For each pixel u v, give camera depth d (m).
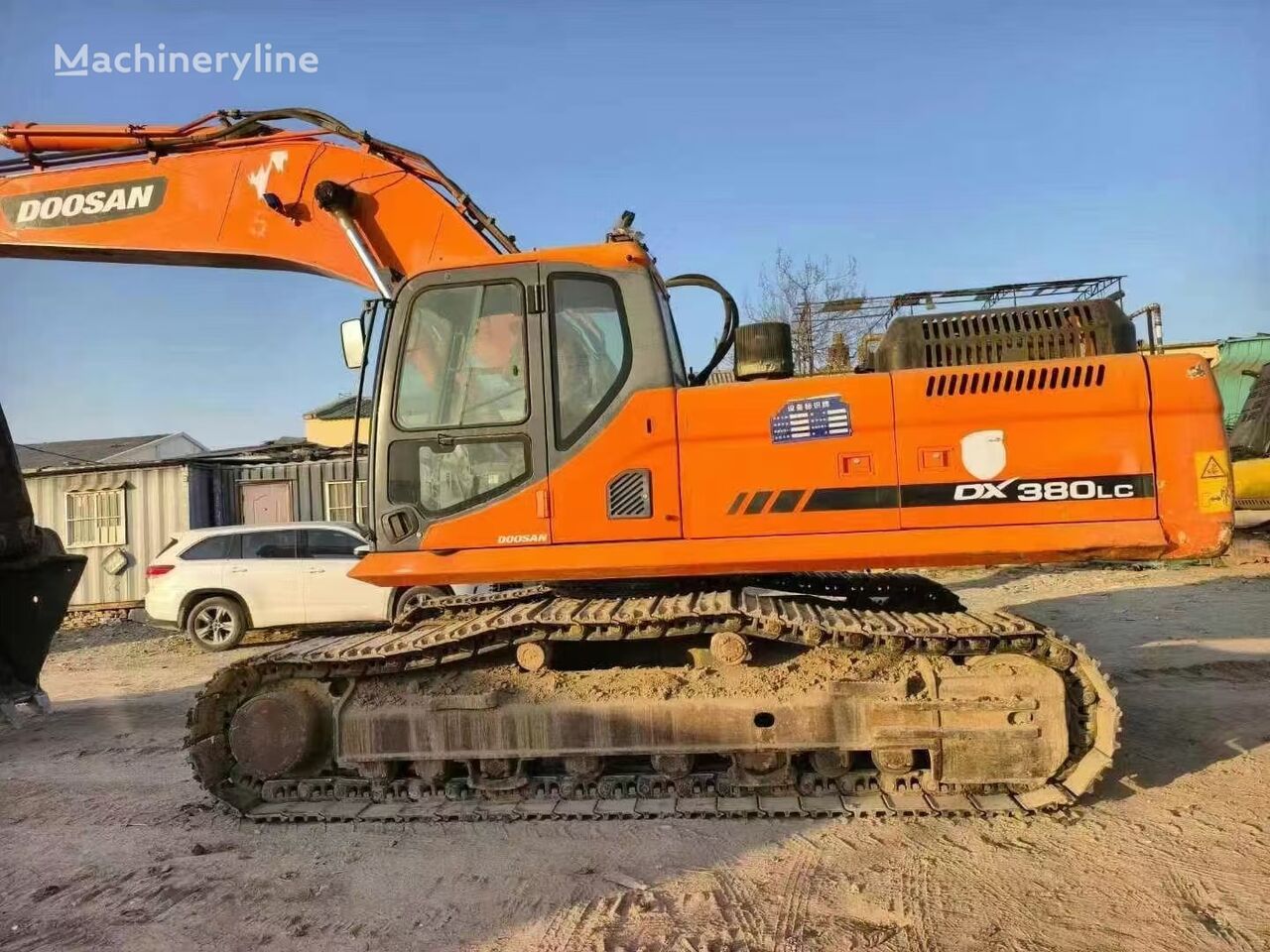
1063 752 3.98
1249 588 11.11
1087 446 3.93
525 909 3.35
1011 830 3.91
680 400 4.14
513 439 4.23
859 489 4.01
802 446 4.05
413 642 4.31
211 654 10.34
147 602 10.73
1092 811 4.11
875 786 4.21
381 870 3.76
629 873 3.62
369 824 4.25
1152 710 5.73
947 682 4.05
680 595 4.46
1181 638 8.11
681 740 4.15
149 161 5.38
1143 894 3.30
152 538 14.84
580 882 3.56
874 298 9.98
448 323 4.37
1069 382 3.97
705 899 3.36
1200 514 3.86
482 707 4.25
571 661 4.58
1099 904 3.24
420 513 4.26
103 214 5.37
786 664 4.23
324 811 4.30
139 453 35.06
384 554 4.28
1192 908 3.19
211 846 4.09
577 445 4.17
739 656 4.13
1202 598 10.45
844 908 3.26
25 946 3.22
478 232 5.06
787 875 3.54
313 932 3.26
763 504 4.05
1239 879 3.41
